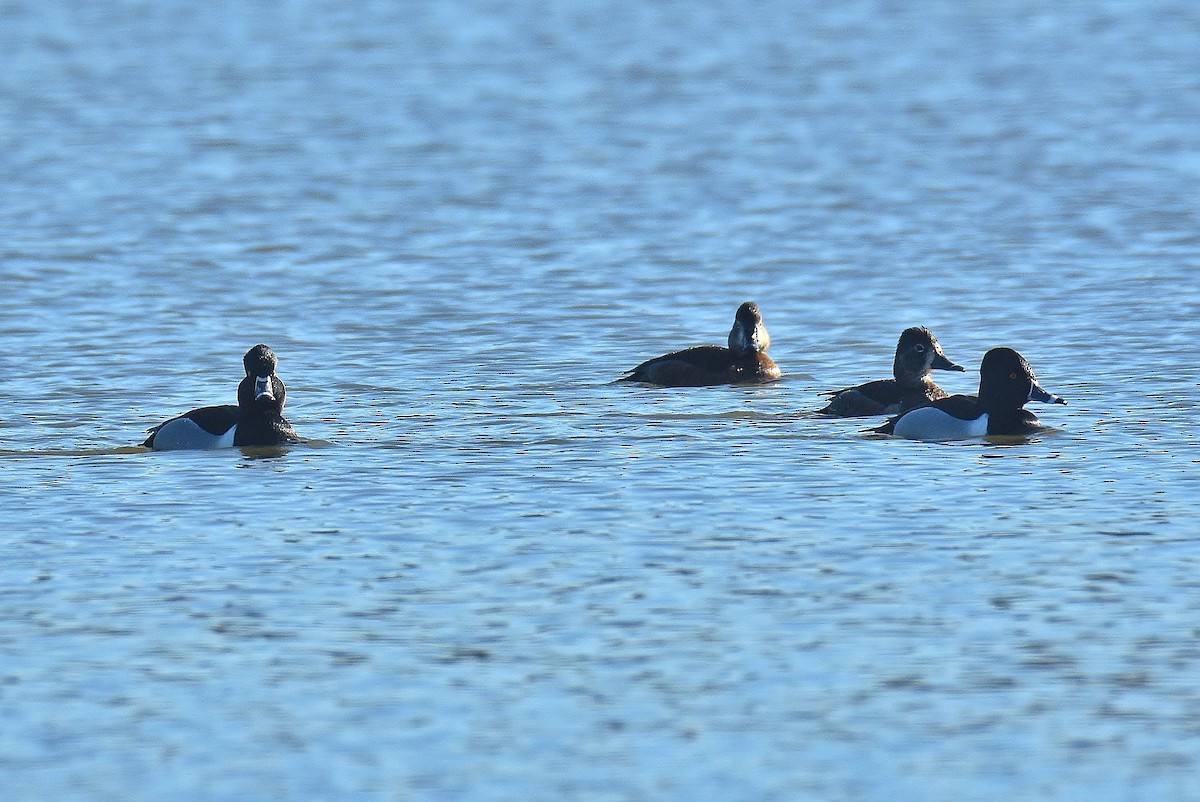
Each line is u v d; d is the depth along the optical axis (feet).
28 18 251.39
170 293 102.58
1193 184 134.10
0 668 47.34
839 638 49.03
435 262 111.65
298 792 40.57
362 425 73.72
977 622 50.08
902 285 103.55
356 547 57.21
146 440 70.90
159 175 143.43
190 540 58.03
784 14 249.34
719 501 61.98
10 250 114.32
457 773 41.39
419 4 263.29
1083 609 50.98
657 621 50.42
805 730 43.47
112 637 49.49
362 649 48.55
